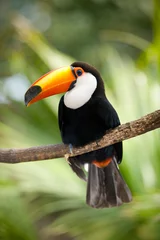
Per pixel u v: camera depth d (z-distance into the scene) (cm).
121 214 997
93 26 2033
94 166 887
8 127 1147
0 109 1244
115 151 888
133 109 1142
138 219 992
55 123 1125
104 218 1009
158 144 1045
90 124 838
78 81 854
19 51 1591
